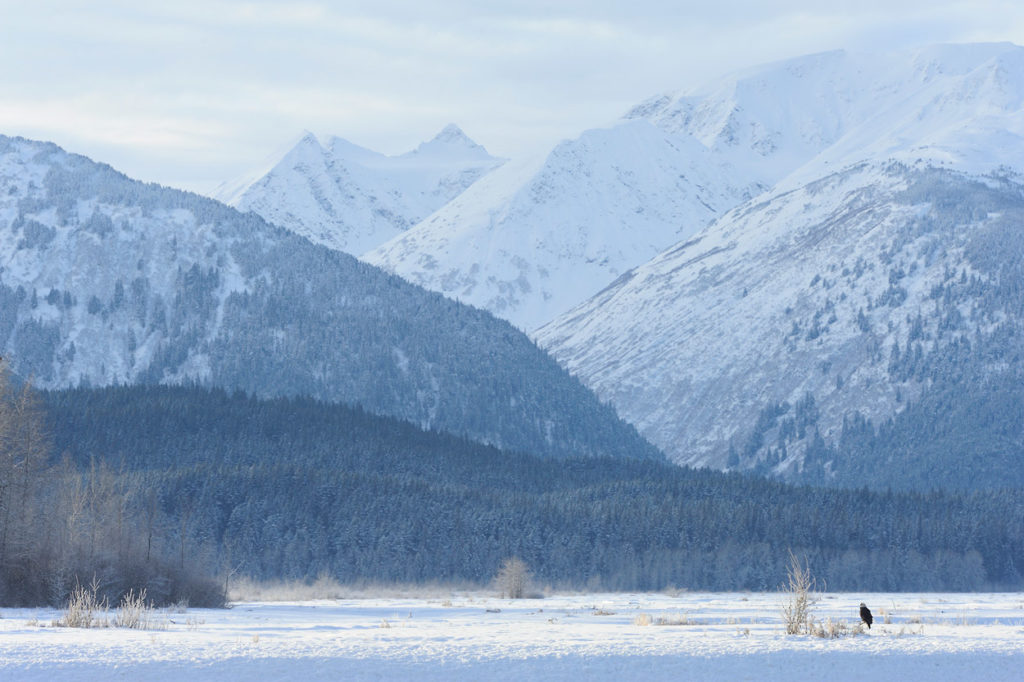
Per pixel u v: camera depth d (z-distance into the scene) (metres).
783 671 49.81
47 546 123.38
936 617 107.62
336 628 84.12
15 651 50.69
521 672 48.41
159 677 45.69
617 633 71.00
